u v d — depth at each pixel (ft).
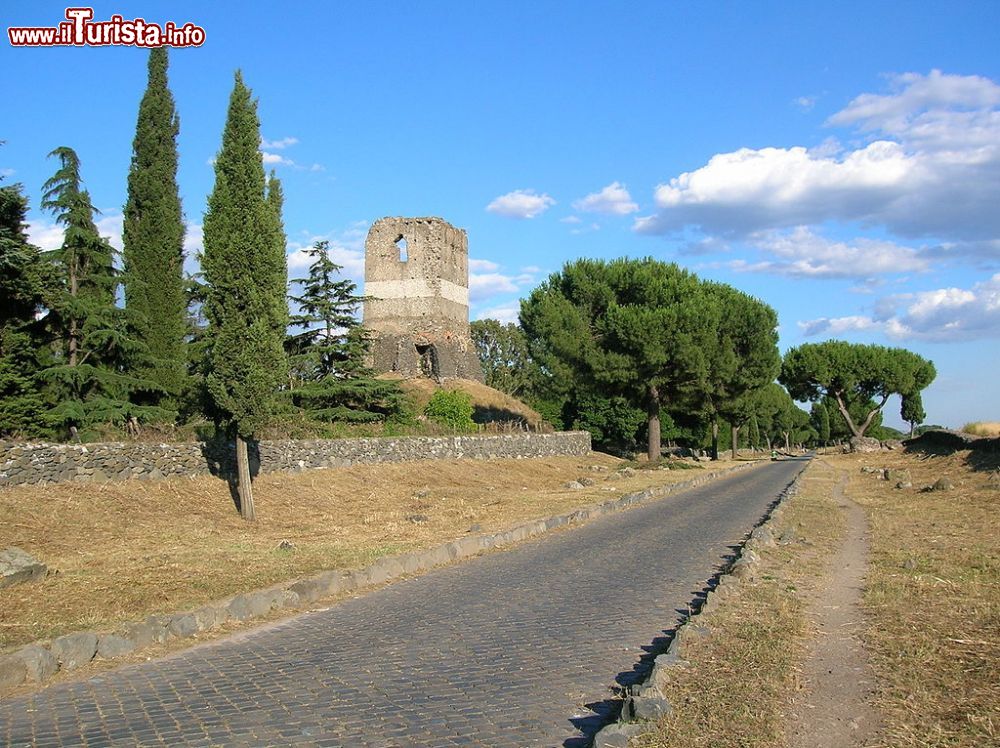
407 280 195.52
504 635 28.78
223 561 42.39
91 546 48.55
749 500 82.53
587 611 32.32
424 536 53.83
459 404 143.43
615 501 76.02
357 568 39.86
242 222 62.34
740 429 322.14
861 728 18.40
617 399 181.37
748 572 36.35
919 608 29.48
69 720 21.11
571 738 18.98
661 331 143.84
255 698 22.48
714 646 24.95
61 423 74.95
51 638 27.58
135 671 25.57
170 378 95.25
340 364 126.31
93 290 92.94
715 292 172.24
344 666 25.44
